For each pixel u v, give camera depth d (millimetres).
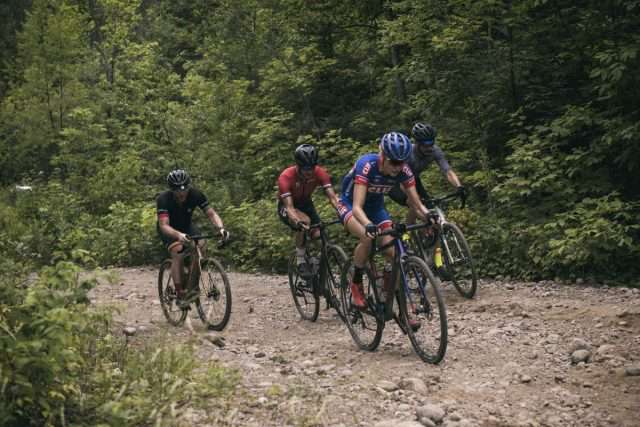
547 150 10875
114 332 6297
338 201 6184
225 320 6895
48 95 20172
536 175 9992
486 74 12008
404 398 4562
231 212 13609
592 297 7727
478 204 11031
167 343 4879
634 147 9547
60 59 20219
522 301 7664
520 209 10305
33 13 20656
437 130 12773
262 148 17453
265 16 19391
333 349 6113
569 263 8914
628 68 9570
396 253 5590
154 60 21078
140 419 3654
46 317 3471
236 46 19891
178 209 7199
